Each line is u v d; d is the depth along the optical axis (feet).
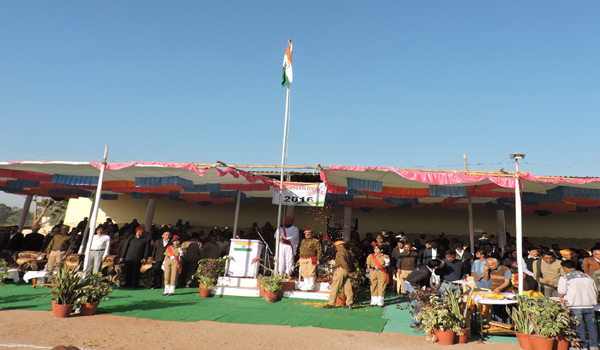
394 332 22.53
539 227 62.69
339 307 29.09
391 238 49.73
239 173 32.86
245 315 25.50
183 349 17.94
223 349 18.16
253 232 46.85
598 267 24.59
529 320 20.53
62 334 19.71
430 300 21.57
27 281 33.65
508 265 30.04
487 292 23.07
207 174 35.27
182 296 31.53
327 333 21.65
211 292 32.78
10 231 47.19
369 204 51.26
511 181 26.45
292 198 35.50
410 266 35.01
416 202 50.42
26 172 38.86
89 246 28.91
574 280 20.24
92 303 24.20
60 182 39.04
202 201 54.65
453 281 24.68
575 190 32.07
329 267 36.35
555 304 20.44
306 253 33.37
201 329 21.65
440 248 37.81
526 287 25.35
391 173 30.50
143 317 24.07
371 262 30.73
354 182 33.63
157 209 69.92
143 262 35.50
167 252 32.55
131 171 34.65
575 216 61.77
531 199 37.55
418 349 19.26
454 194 35.88
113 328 21.20
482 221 63.82
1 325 20.88
